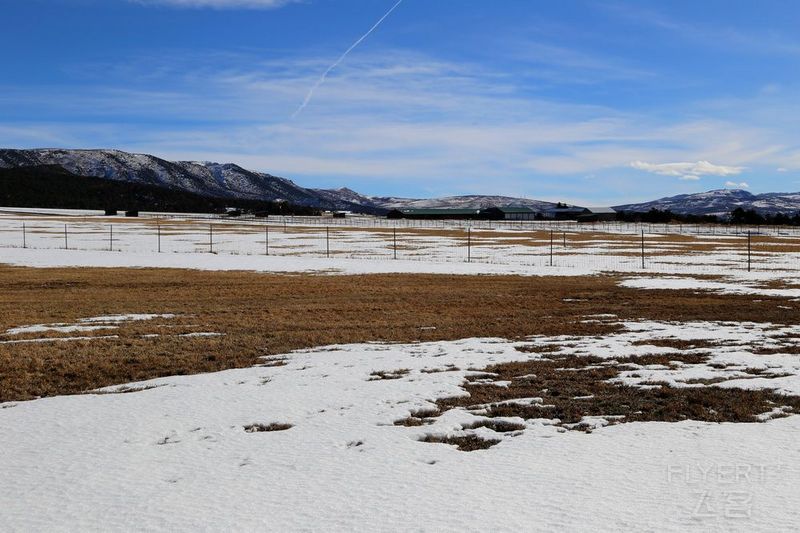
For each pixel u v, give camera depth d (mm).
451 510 6902
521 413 11062
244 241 68938
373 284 34125
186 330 20578
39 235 75625
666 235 81938
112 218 131750
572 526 6445
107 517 6984
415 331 20234
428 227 107688
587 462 8383
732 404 11281
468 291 31250
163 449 9336
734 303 26422
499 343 17906
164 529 6648
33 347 17812
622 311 24500
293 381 13523
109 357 16547
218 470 8375
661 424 10117
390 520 6691
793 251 55000
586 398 11961
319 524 6645
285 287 32812
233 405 11672
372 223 124375
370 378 13766
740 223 125438
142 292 31031
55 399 12555
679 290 30969
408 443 9383
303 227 103625
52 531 6684
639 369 14250
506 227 108312
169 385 13586
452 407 11508
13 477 8297
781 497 7043
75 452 9250
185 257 49188
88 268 41906
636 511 6770
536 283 34531
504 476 7922
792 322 21219
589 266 43562
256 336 19469
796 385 12367
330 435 9820
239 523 6723
